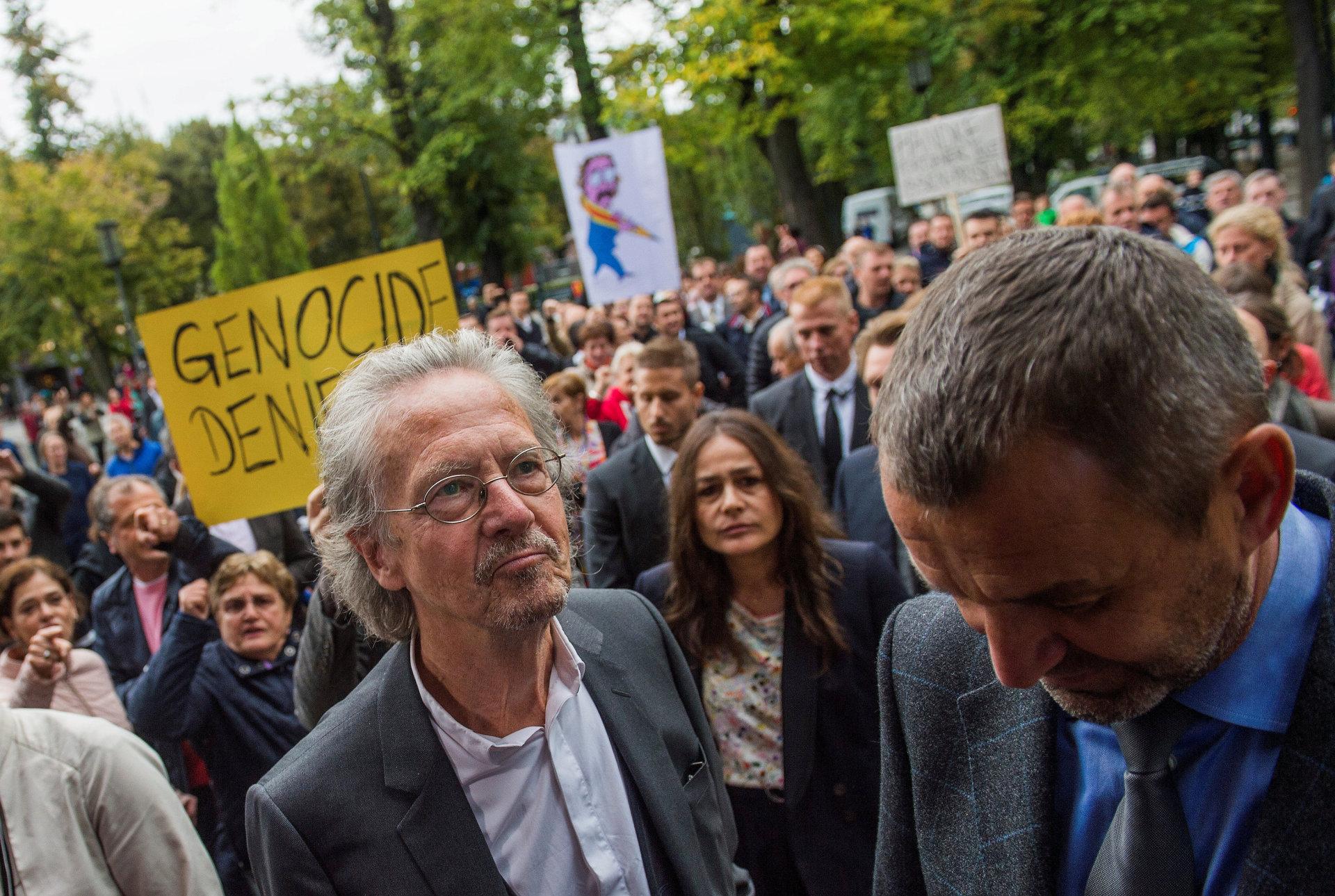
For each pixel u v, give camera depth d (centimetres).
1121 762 109
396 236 3434
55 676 301
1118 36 1969
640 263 884
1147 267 80
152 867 202
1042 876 111
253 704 314
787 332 572
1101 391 76
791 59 1572
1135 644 86
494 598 144
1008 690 120
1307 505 107
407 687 156
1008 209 2084
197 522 399
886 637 139
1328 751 91
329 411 159
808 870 258
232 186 3512
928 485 81
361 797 147
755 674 268
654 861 159
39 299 3231
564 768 156
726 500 258
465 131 2639
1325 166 1753
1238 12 2025
